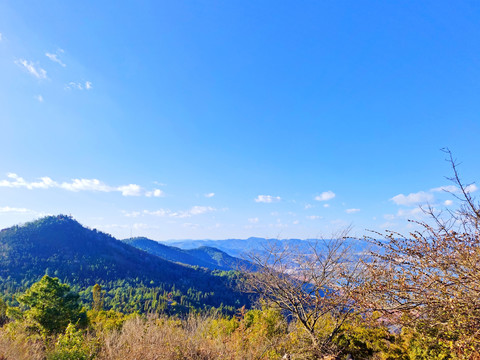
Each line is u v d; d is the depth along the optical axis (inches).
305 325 229.1
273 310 282.4
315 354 216.7
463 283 101.4
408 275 119.3
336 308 202.4
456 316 100.7
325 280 204.4
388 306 125.3
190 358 198.1
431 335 121.9
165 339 222.7
